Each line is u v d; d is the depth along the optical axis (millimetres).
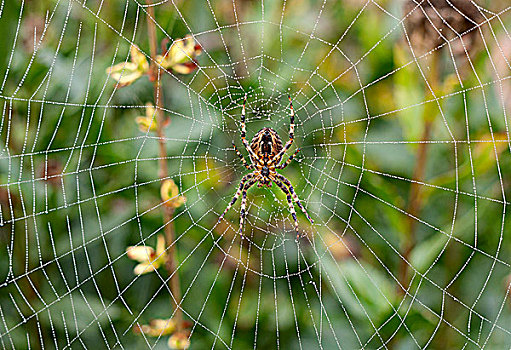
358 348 406
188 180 409
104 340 402
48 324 396
